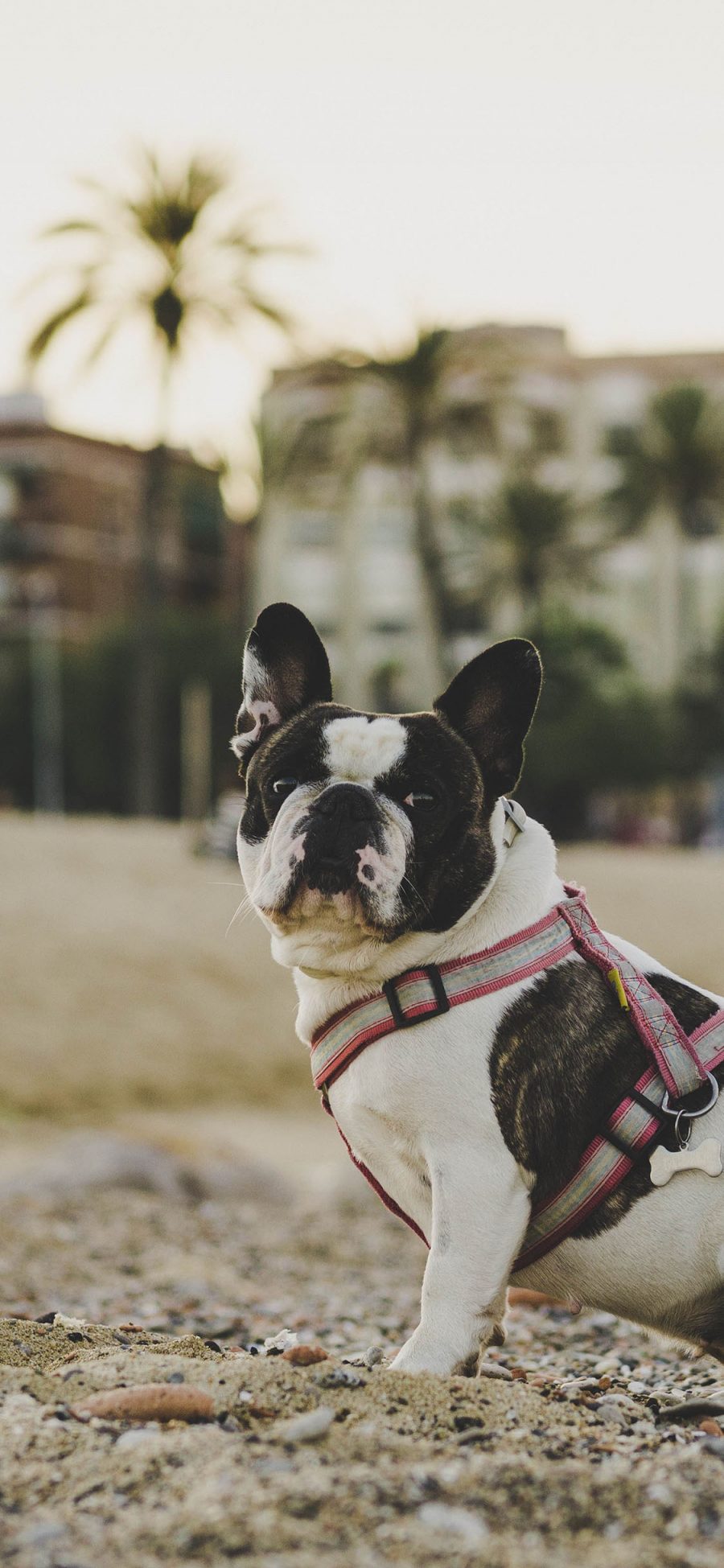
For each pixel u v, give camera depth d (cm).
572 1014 325
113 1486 258
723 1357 346
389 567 6662
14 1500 254
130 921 1992
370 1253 830
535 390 6556
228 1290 683
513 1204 317
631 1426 314
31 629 6638
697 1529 243
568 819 5375
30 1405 297
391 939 316
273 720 360
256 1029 1767
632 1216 322
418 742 331
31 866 2234
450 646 3972
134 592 7288
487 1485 256
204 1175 1020
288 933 325
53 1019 1683
